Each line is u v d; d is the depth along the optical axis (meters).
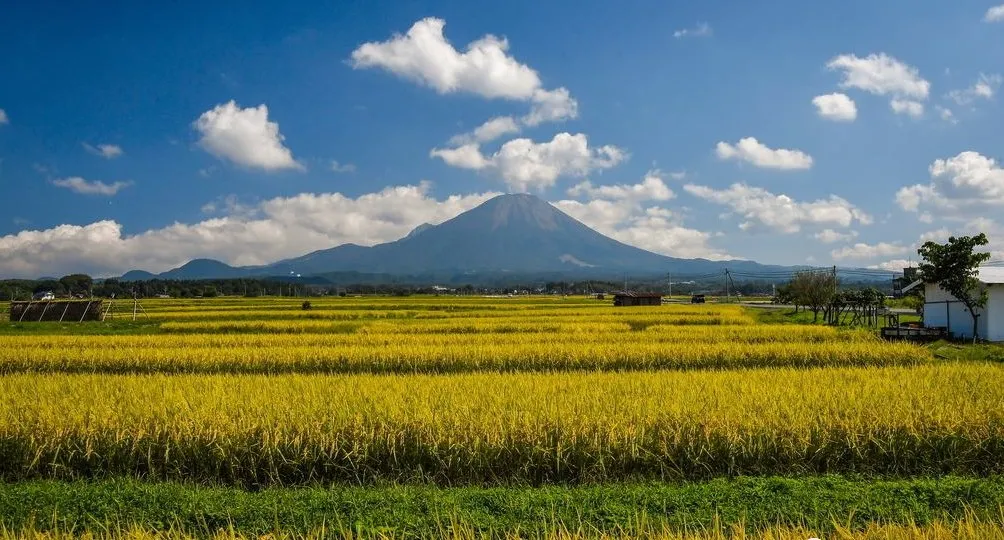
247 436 9.67
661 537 6.51
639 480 9.35
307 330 38.72
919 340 30.48
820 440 9.70
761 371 15.24
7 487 8.77
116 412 10.46
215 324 40.03
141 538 6.72
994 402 10.66
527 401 11.06
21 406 10.91
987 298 28.55
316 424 9.83
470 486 9.18
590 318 43.97
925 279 29.03
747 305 90.94
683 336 28.84
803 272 53.81
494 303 81.00
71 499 8.17
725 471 9.61
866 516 7.46
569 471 9.52
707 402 11.04
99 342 27.19
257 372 21.06
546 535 6.84
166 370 21.42
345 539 6.93
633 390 12.45
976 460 9.70
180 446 9.69
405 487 8.88
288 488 9.38
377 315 51.84
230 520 7.48
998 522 7.04
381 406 10.72
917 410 10.32
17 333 40.44
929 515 7.40
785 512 7.54
